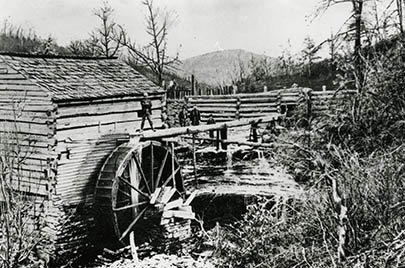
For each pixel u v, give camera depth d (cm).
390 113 1064
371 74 1139
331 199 732
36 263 1217
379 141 1009
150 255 1346
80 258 1343
